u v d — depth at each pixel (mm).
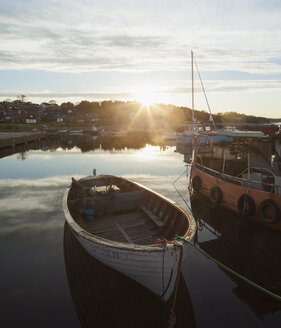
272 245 8000
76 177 17688
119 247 5086
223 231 9023
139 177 17547
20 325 4660
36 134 50656
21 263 6703
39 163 23578
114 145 42562
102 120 127125
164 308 5238
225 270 6539
